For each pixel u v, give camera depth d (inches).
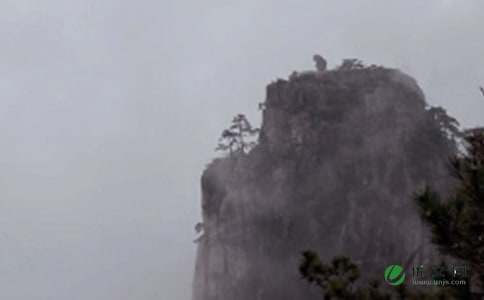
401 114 5949.8
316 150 6018.7
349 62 6737.2
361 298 500.7
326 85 6348.4
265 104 6727.4
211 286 6092.5
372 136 5866.1
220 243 6215.6
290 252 5644.7
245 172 6437.0
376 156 5713.6
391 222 5182.1
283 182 6008.9
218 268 6112.2
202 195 6894.7
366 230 5285.4
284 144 6230.3
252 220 6028.5
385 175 5546.3
